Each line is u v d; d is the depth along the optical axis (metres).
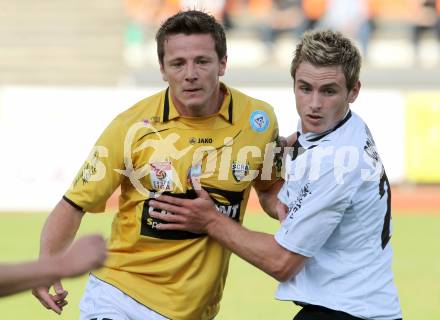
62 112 47.09
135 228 15.02
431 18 70.44
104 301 14.91
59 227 14.85
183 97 14.45
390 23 74.38
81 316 15.17
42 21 73.69
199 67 14.33
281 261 14.20
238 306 26.61
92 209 15.09
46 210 46.84
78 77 70.81
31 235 38.97
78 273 8.81
